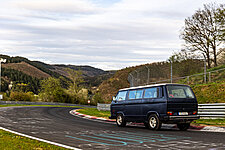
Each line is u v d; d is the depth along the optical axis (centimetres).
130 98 1435
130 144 849
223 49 3553
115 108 1532
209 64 3694
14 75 16188
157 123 1222
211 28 3697
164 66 3161
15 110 2650
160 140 924
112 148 782
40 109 3056
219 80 2472
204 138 952
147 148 777
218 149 739
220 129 1199
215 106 1498
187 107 1222
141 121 1331
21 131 1184
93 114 2395
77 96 6912
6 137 958
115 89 6981
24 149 748
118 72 8319
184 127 1286
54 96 6141
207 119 1520
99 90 7462
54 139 962
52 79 6272
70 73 7450
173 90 1220
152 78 3150
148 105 1282
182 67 3036
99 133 1137
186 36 3900
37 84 16162
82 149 764
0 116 1941
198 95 2175
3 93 4428
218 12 3450
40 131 1191
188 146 795
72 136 1041
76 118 2042
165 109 1180
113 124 1620
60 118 1973
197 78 2905
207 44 3653
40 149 758
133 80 3388
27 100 4881
